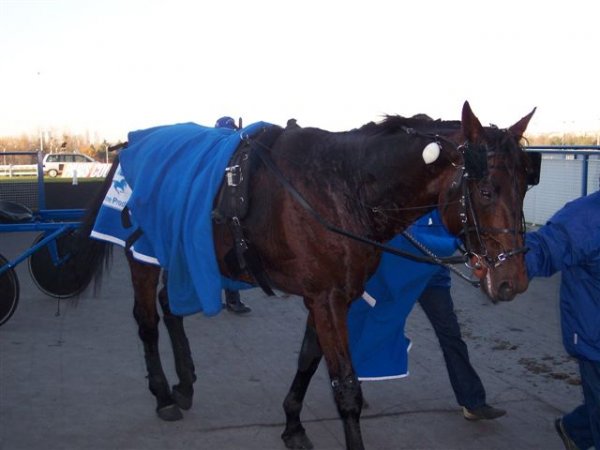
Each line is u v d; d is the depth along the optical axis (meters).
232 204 3.73
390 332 4.05
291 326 6.66
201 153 4.04
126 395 4.83
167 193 4.02
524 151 3.08
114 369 5.35
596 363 3.09
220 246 3.90
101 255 4.96
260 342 6.13
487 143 3.06
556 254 3.00
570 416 3.52
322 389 4.98
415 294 4.03
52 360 5.52
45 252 6.84
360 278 3.51
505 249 2.97
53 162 29.50
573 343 3.12
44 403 4.64
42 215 7.04
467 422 4.43
